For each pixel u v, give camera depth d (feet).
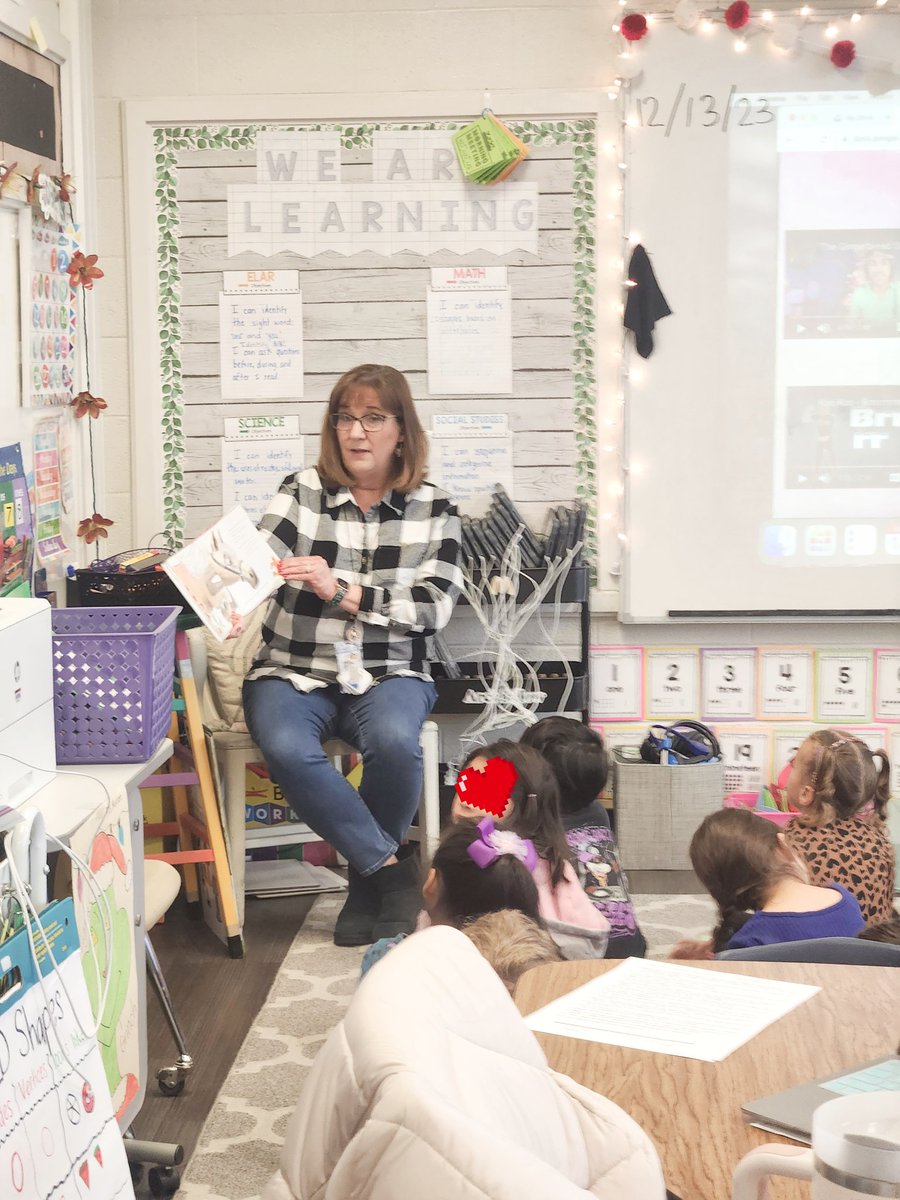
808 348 13.64
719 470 13.78
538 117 13.46
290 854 13.61
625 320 13.53
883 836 9.39
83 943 6.35
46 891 5.76
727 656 14.10
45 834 5.49
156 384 13.78
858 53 13.28
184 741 11.75
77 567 12.73
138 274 13.61
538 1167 2.29
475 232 13.58
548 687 13.44
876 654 14.07
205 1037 9.68
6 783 6.50
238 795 11.84
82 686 7.54
